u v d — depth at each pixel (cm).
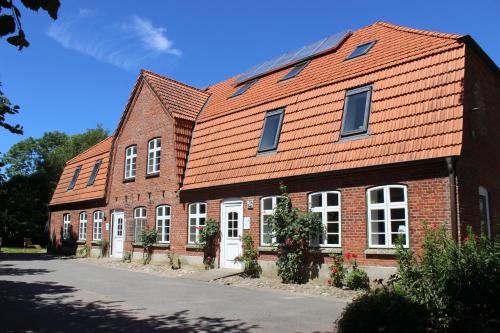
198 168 1961
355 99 1476
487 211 1360
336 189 1412
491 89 1524
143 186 2286
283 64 2059
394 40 1603
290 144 1597
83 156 3253
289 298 1222
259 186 1666
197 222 1939
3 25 421
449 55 1313
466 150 1231
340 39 1912
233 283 1530
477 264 702
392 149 1278
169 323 908
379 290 747
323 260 1424
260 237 1644
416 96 1312
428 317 664
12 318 950
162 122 2211
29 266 2138
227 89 2322
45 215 4459
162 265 2072
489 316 670
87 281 1580
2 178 1360
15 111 838
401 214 1264
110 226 2564
